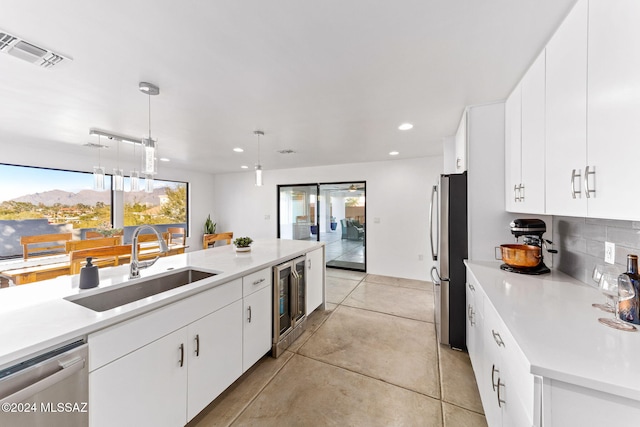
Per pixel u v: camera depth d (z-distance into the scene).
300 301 2.77
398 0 1.03
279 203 5.96
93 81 1.68
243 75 1.63
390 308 3.38
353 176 5.07
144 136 3.03
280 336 2.34
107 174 4.50
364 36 1.26
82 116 2.34
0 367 0.81
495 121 2.09
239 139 3.20
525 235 1.79
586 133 1.00
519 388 0.92
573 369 0.75
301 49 1.36
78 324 1.02
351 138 3.16
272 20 1.13
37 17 1.08
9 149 3.41
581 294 1.36
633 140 0.77
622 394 0.69
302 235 5.73
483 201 2.15
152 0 1.00
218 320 1.67
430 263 4.46
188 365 1.46
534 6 1.07
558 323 1.04
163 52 1.37
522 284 1.55
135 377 1.19
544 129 1.35
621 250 1.23
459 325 2.35
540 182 1.40
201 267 1.99
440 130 2.84
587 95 0.99
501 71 1.61
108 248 2.59
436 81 1.74
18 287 1.50
